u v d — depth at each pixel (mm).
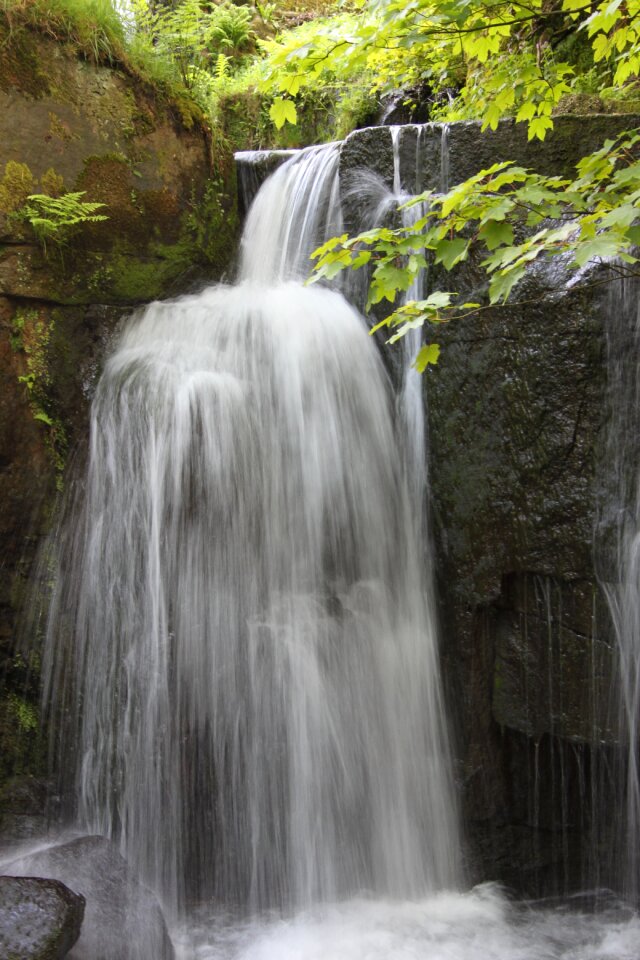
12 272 5141
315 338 5523
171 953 4188
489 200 3553
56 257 5348
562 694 4910
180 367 5301
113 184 5707
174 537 4945
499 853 5301
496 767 5262
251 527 5121
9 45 5188
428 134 5707
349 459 5422
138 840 4828
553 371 4754
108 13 5824
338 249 3920
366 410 5531
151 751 4828
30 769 4914
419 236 3637
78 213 5406
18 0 5242
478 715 5191
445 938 4750
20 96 5227
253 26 12406
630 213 3166
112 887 4207
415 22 4051
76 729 4914
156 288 5961
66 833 4863
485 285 5078
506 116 5840
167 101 6105
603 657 4746
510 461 4938
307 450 5324
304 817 5031
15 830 4766
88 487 5195
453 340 5176
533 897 5281
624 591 4648
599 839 5098
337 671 5164
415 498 5461
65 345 5363
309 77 4180
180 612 4895
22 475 5055
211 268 6410
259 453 5188
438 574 5324
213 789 4887
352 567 5371
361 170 6051
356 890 5105
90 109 5602
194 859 4867
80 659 4957
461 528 5152
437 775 5250
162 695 4836
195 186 6297
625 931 4863
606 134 5039
